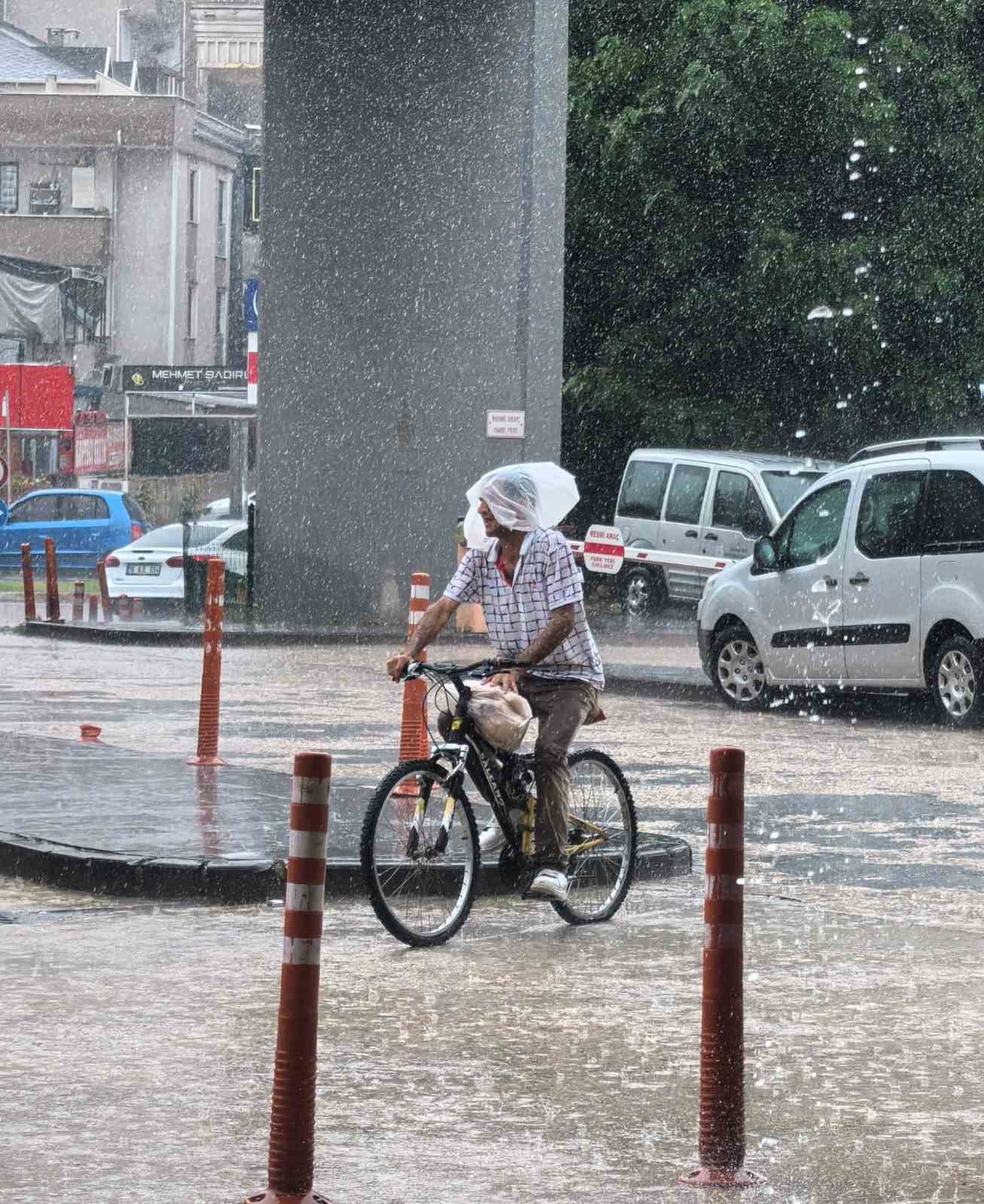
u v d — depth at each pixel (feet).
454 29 125.39
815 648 82.12
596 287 158.81
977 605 75.92
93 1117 27.27
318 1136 26.50
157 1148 25.88
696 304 151.84
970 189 149.07
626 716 83.15
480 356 127.13
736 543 131.54
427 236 127.03
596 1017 33.32
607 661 108.47
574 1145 26.27
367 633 121.60
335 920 41.60
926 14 148.56
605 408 155.74
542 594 40.16
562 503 40.73
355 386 128.47
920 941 39.47
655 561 136.15
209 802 52.31
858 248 147.02
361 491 128.98
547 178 126.52
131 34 377.30
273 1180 22.26
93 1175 24.76
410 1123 27.14
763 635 84.38
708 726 79.00
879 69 147.23
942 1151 26.17
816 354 151.02
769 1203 23.93
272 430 129.80
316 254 128.57
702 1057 25.02
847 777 63.67
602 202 153.07
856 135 145.38
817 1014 33.60
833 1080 29.60
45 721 76.54
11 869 45.75
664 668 99.96
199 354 312.29
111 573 143.13
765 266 146.82
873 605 79.77
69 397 265.13
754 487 131.54
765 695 85.25
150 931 39.99
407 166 126.93
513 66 125.08
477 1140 26.45
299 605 130.11
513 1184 24.59
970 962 37.68
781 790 60.39
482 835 41.27
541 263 126.93
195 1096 28.35
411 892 39.37
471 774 40.27
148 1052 30.71
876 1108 28.12
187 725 75.82
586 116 151.74
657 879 47.03
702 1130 24.93
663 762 67.21
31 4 377.71
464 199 126.41
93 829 47.60
